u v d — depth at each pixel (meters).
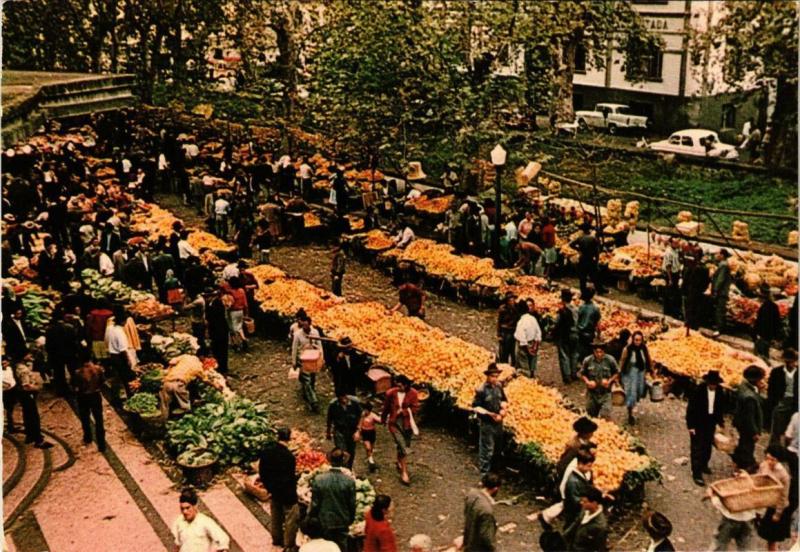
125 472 15.49
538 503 14.40
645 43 36.81
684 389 17.64
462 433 16.80
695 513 14.00
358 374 18.52
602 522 11.15
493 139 30.47
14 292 19.05
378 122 30.77
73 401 18.06
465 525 11.75
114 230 23.92
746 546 12.16
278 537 13.21
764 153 32.91
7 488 14.94
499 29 30.38
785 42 31.50
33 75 40.88
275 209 28.36
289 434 13.20
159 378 17.36
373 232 27.22
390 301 23.72
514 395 16.36
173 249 23.33
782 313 19.89
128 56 45.09
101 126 38.31
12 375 16.08
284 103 36.84
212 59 45.28
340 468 12.39
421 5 30.89
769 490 12.02
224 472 15.45
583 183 30.19
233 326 20.66
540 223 24.34
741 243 25.58
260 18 38.94
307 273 25.72
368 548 11.77
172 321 21.36
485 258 24.48
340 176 28.50
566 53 36.03
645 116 39.69
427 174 33.94
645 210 29.03
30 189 28.08
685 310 20.56
